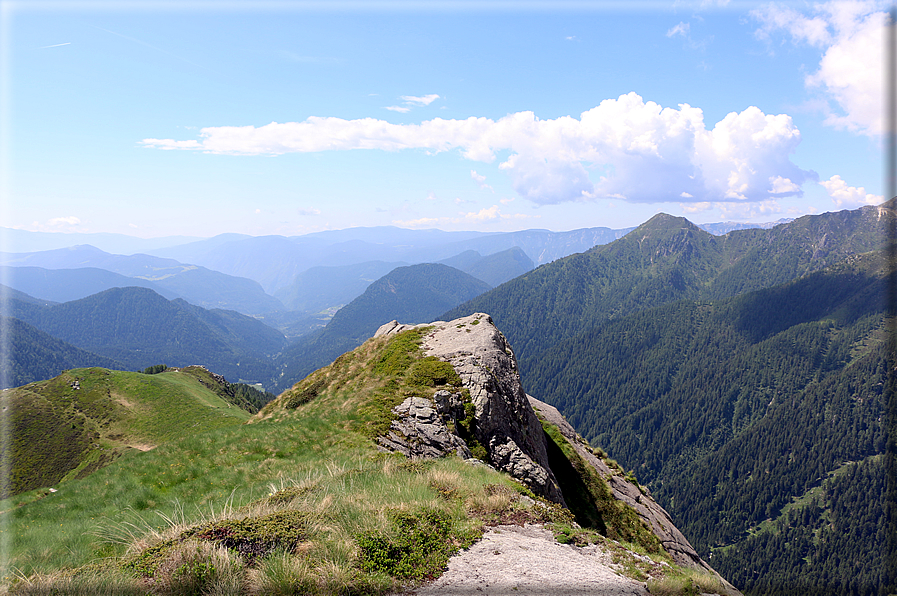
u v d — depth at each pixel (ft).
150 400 536.01
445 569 35.29
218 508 58.85
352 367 141.28
